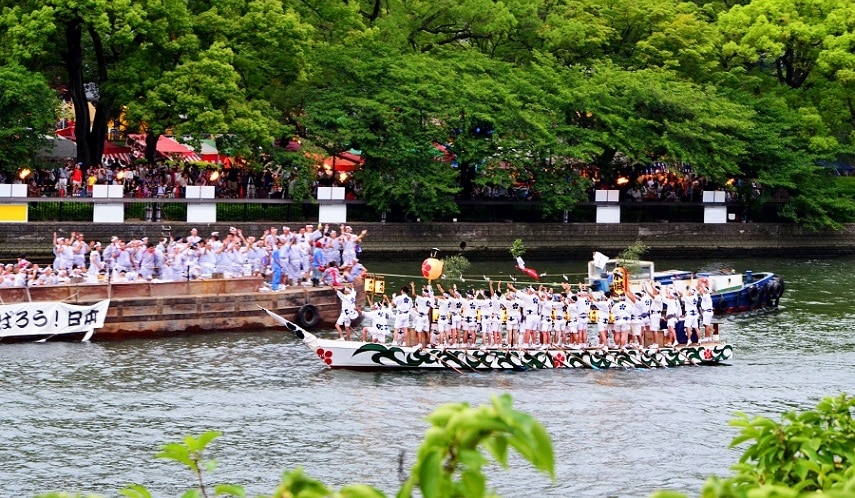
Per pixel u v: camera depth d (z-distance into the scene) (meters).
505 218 96.69
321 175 93.94
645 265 70.31
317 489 8.55
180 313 58.62
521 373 52.53
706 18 111.50
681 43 104.00
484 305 53.81
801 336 63.38
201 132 84.31
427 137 90.19
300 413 44.31
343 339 53.69
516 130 92.94
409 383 49.78
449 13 100.88
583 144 93.38
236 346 56.41
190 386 47.84
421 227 90.94
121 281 58.31
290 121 93.38
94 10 79.81
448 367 52.28
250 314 60.50
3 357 52.09
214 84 82.94
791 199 101.69
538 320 54.31
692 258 98.19
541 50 103.38
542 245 94.38
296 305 61.94
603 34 101.44
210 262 62.75
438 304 53.34
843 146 104.00
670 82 99.50
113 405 44.47
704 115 97.62
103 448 39.25
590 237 95.75
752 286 71.69
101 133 86.44
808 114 103.69
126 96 82.81
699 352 55.25
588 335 61.22
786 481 13.04
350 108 90.06
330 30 98.12
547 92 96.62
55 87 92.62
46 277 58.03
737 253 100.38
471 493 8.27
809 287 82.38
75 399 45.16
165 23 83.06
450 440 8.34
